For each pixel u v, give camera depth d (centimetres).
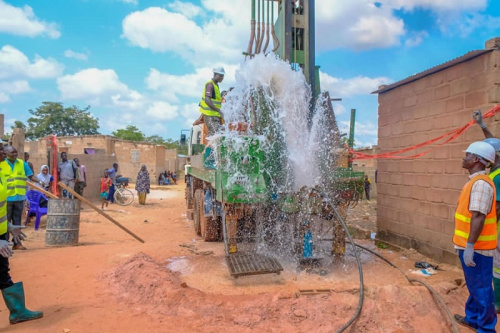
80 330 391
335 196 593
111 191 1677
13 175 771
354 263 607
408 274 555
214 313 416
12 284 409
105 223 1185
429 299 438
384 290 439
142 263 554
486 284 378
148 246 723
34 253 693
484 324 381
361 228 941
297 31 661
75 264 615
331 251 625
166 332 387
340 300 430
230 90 695
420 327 402
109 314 430
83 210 1457
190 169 1035
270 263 518
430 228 654
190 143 1226
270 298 436
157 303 447
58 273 571
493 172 435
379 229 806
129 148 3034
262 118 608
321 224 625
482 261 377
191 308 428
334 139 621
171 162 3838
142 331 388
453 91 600
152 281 487
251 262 522
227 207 582
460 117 586
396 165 751
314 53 647
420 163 680
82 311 437
